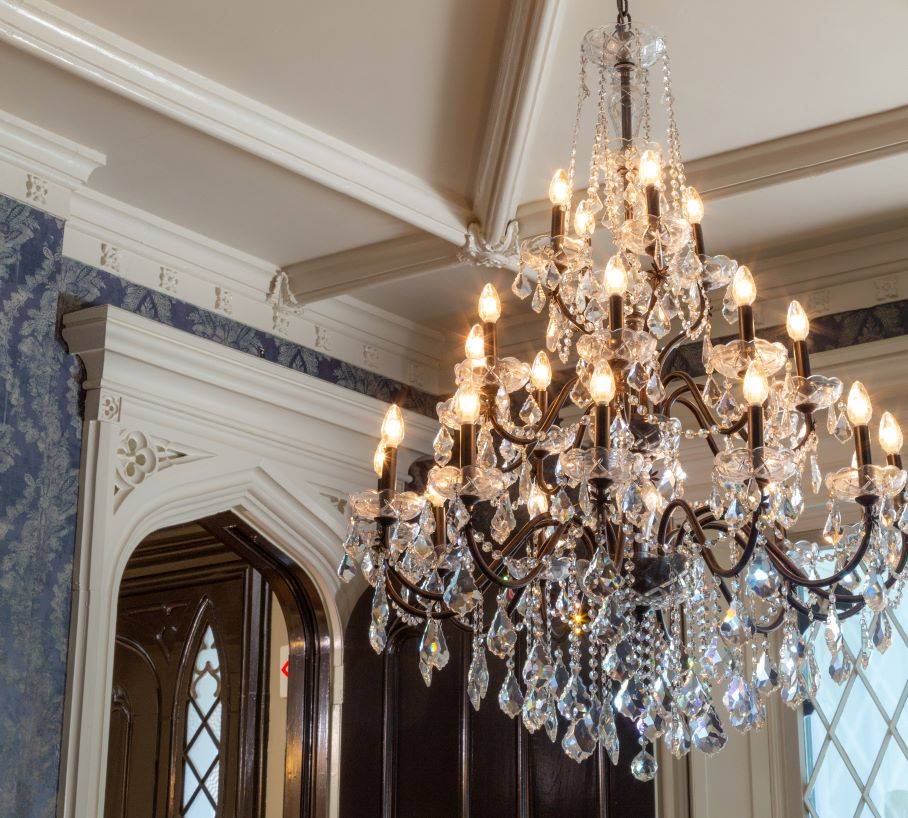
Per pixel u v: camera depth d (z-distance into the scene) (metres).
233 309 4.81
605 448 2.27
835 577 2.46
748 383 2.41
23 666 3.78
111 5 3.35
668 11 3.37
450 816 4.77
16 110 3.85
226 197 4.35
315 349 5.14
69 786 3.80
